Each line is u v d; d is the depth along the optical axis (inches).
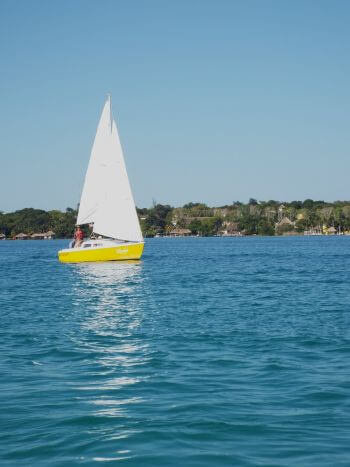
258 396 514.9
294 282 1720.0
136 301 1288.1
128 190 2410.2
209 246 5457.7
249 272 2162.9
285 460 373.4
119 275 2028.8
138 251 2443.4
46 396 520.7
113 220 2407.7
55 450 395.2
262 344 754.8
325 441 404.8
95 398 513.0
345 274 2007.9
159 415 463.8
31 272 2230.6
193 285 1652.3
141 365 641.6
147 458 380.2
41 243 7588.6
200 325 926.4
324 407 480.1
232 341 780.0
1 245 6747.1
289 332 846.5
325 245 5319.9
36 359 677.9
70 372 611.8
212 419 452.4
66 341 796.6
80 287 1632.6
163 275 2022.6
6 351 725.3
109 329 901.8
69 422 449.1
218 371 609.6
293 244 5713.6
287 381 565.0
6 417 462.0
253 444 401.7
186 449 394.0
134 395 521.7
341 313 1050.7
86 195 2406.5
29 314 1088.8
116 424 443.2
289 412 468.4
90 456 384.8
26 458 383.2
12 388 547.8
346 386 543.2
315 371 603.8
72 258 2464.3
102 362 659.4
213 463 370.9
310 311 1083.9
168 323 955.3
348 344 747.4
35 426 441.1
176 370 616.4
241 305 1186.0
